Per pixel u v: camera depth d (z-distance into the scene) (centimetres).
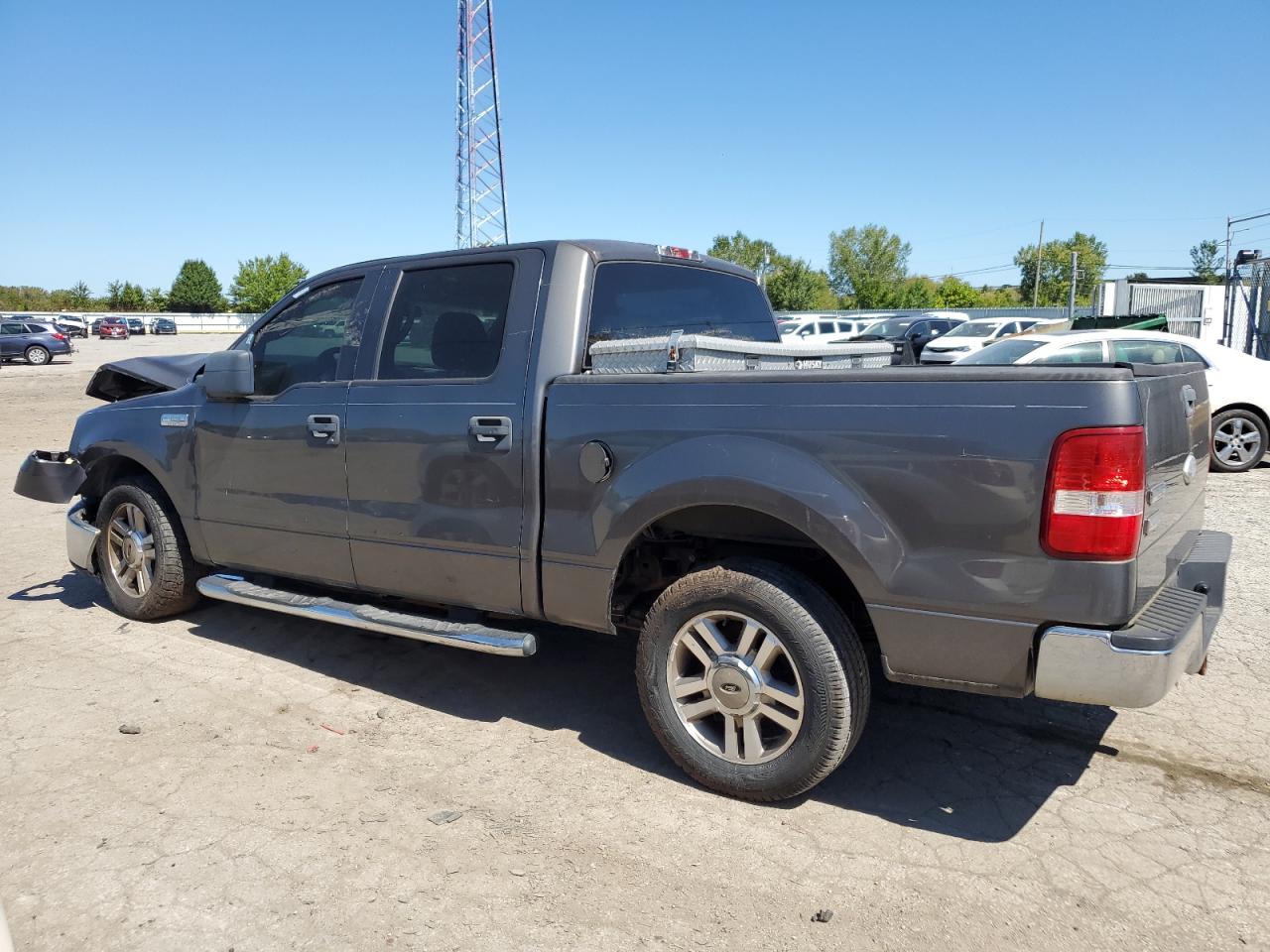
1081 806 322
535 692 428
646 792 335
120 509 525
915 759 359
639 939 254
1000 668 276
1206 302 2475
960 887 277
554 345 357
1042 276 8100
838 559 290
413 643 494
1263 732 375
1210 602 318
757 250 7869
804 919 262
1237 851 294
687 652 337
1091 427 255
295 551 436
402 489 388
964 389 272
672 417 320
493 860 292
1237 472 966
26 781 341
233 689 430
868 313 2972
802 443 295
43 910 266
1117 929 256
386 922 261
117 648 485
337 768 354
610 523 331
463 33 3123
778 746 319
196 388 481
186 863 289
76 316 6644
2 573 643
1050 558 262
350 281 432
